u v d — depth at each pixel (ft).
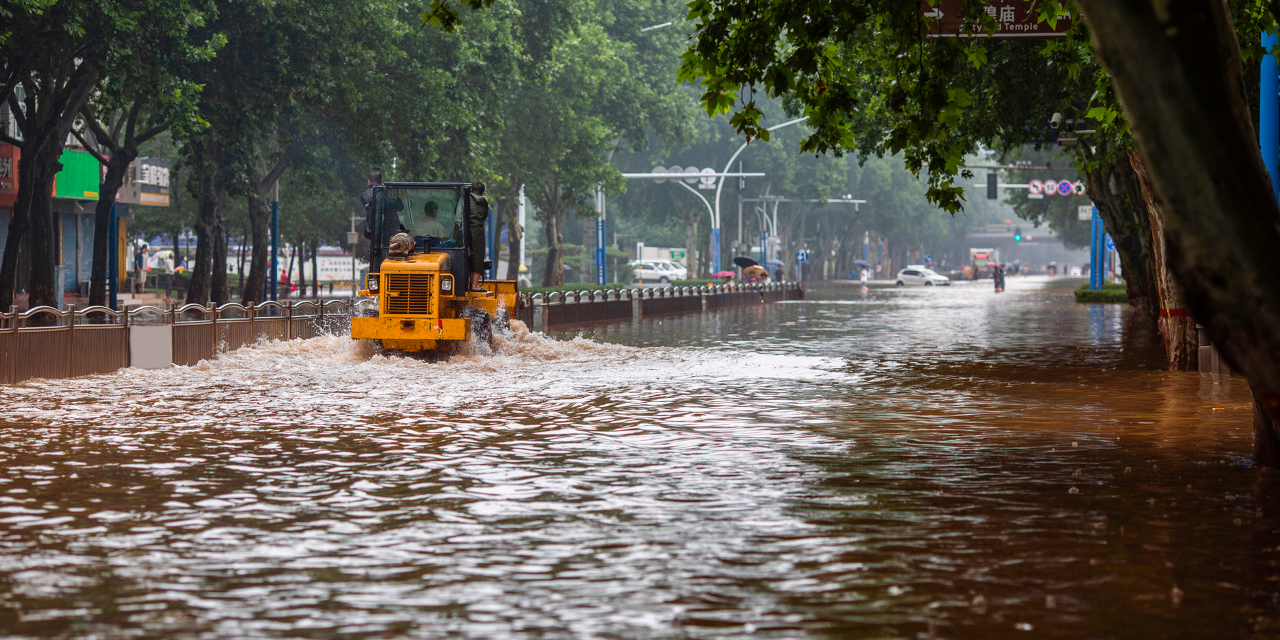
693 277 517.96
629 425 72.28
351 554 39.14
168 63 165.48
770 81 65.98
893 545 40.52
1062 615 32.37
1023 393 92.94
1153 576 36.55
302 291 366.22
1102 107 77.00
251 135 198.80
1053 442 65.67
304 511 45.96
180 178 339.98
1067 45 84.17
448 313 116.78
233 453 60.18
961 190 67.56
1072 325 205.98
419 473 54.60
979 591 34.81
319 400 84.99
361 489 50.57
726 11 65.21
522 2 265.13
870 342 158.92
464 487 51.16
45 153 176.24
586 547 40.16
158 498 48.37
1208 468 56.90
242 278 347.56
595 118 321.32
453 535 41.93
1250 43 79.00
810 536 41.86
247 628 31.17
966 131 152.97
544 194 356.38
